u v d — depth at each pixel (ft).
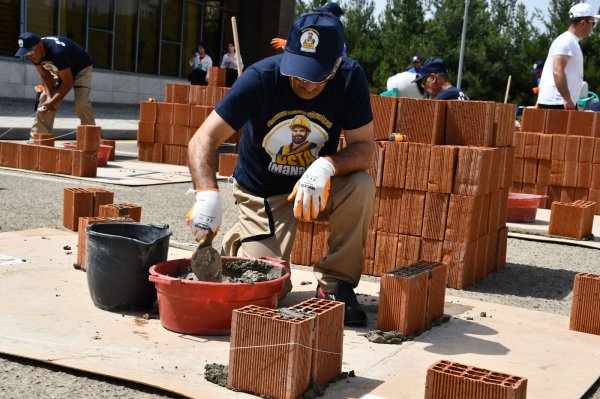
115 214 18.88
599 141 29.73
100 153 35.88
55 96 34.91
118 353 11.37
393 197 17.95
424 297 13.55
